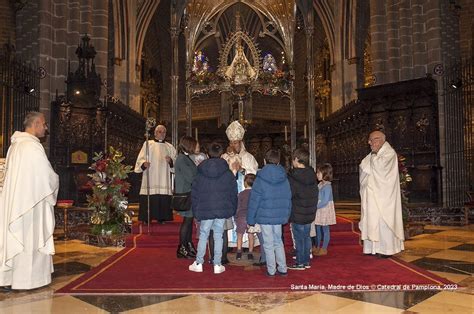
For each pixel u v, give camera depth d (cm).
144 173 1026
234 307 474
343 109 2139
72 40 1595
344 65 2517
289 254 823
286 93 2077
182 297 519
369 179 781
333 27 2636
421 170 1509
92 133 1525
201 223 663
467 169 1528
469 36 1591
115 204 966
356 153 2083
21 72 1354
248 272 653
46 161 585
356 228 996
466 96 1548
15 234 552
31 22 1501
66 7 1582
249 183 742
